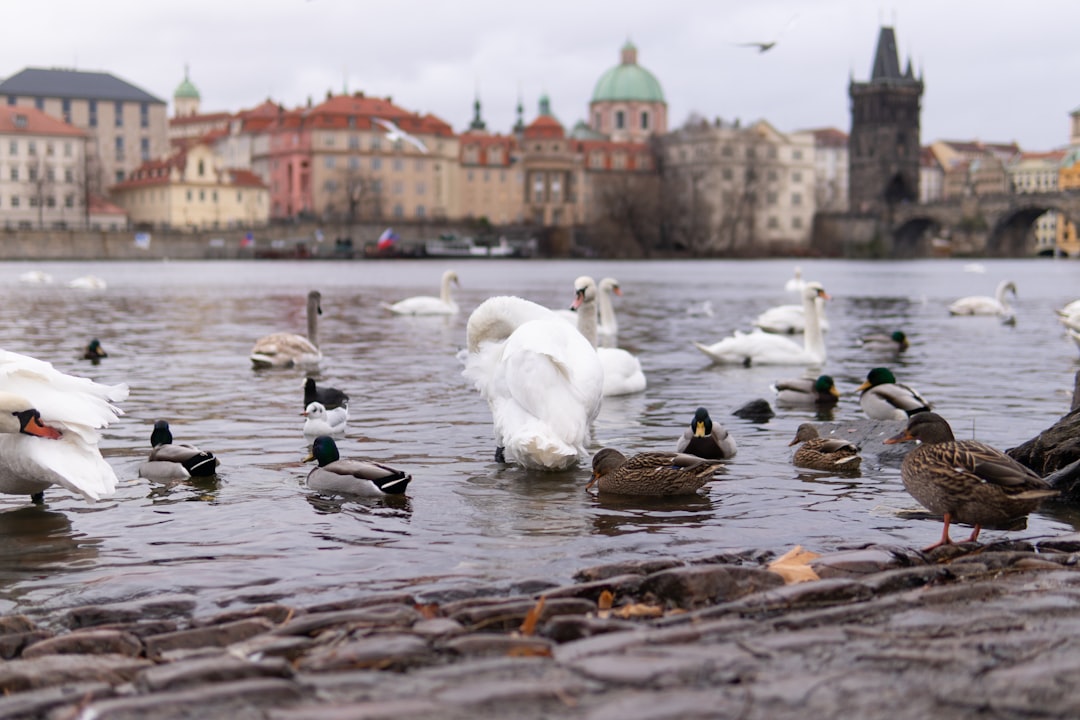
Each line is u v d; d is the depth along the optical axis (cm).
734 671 611
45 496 1194
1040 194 19362
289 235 16450
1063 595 760
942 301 5722
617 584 816
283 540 1009
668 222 19050
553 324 1380
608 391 1950
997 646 646
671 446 1480
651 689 586
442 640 687
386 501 1165
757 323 3525
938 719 540
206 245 15138
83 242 14062
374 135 18375
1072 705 555
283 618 777
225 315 4203
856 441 1459
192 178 16800
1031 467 1275
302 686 606
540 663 635
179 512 1116
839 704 558
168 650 711
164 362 2523
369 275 9256
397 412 1775
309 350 2491
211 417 1714
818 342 2547
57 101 18288
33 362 1129
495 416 1336
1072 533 1002
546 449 1238
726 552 933
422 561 938
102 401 1134
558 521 1078
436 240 17562
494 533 1032
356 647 667
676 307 5075
